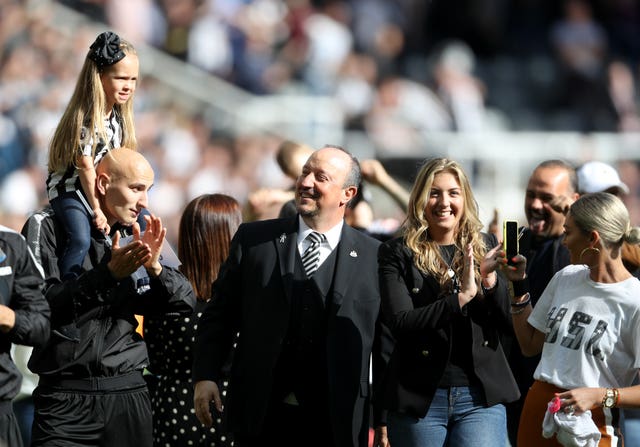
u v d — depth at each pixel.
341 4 64.56
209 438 21.94
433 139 52.59
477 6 66.38
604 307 19.36
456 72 60.97
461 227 20.77
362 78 61.06
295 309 20.05
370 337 20.17
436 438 20.22
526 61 65.81
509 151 51.50
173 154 54.34
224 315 20.50
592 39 65.88
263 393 19.78
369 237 20.88
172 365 22.02
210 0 61.66
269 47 62.06
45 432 19.92
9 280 17.88
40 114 55.88
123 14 59.91
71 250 19.78
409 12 65.81
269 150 54.44
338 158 20.45
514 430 23.75
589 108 62.72
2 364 17.78
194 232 22.66
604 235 19.31
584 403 18.64
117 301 20.14
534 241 23.89
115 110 21.19
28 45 58.09
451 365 20.23
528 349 20.42
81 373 19.95
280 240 20.36
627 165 51.53
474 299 20.22
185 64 57.41
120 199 19.91
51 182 20.52
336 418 19.64
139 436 20.44
